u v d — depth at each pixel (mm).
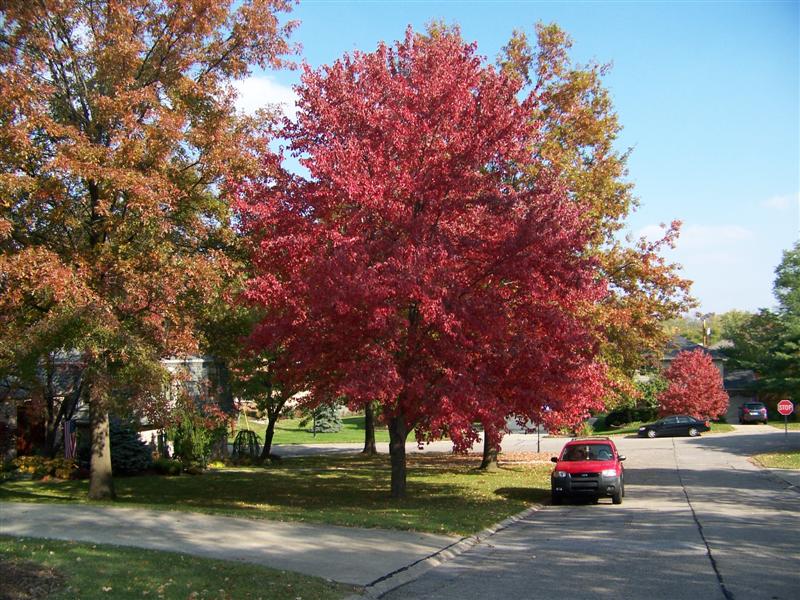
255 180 16344
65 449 28250
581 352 15844
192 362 24500
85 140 14703
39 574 7820
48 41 16016
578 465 17938
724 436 45844
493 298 14820
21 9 15375
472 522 13625
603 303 23688
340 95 16016
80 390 18953
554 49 24969
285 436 61500
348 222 14523
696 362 53781
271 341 15094
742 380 66938
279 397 33375
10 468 24391
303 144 15898
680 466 28438
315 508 15922
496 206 15375
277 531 11812
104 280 15414
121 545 10008
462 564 10203
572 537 12453
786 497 18312
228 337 19812
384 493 19906
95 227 16344
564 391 15461
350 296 13500
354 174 14508
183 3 16484
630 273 24094
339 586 8375
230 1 17203
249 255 17141
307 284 14078
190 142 16156
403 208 14781
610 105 25141
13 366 15562
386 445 50594
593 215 23141
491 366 15195
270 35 17766
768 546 10992
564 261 14789
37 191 14367
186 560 9086
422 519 13711
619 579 8828
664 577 8883
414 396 15008
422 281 13508
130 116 14734
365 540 11352
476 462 32125
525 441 50344
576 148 24781
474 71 16000
